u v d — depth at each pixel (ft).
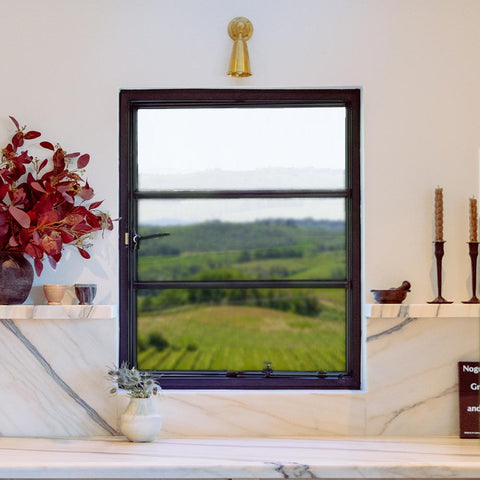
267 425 9.12
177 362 9.80
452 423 9.12
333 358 9.77
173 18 9.36
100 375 9.09
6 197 8.89
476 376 9.02
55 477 7.50
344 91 9.53
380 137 9.34
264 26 9.36
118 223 9.36
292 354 9.81
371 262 9.29
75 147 9.32
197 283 9.70
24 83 9.33
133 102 9.64
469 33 9.37
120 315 9.43
